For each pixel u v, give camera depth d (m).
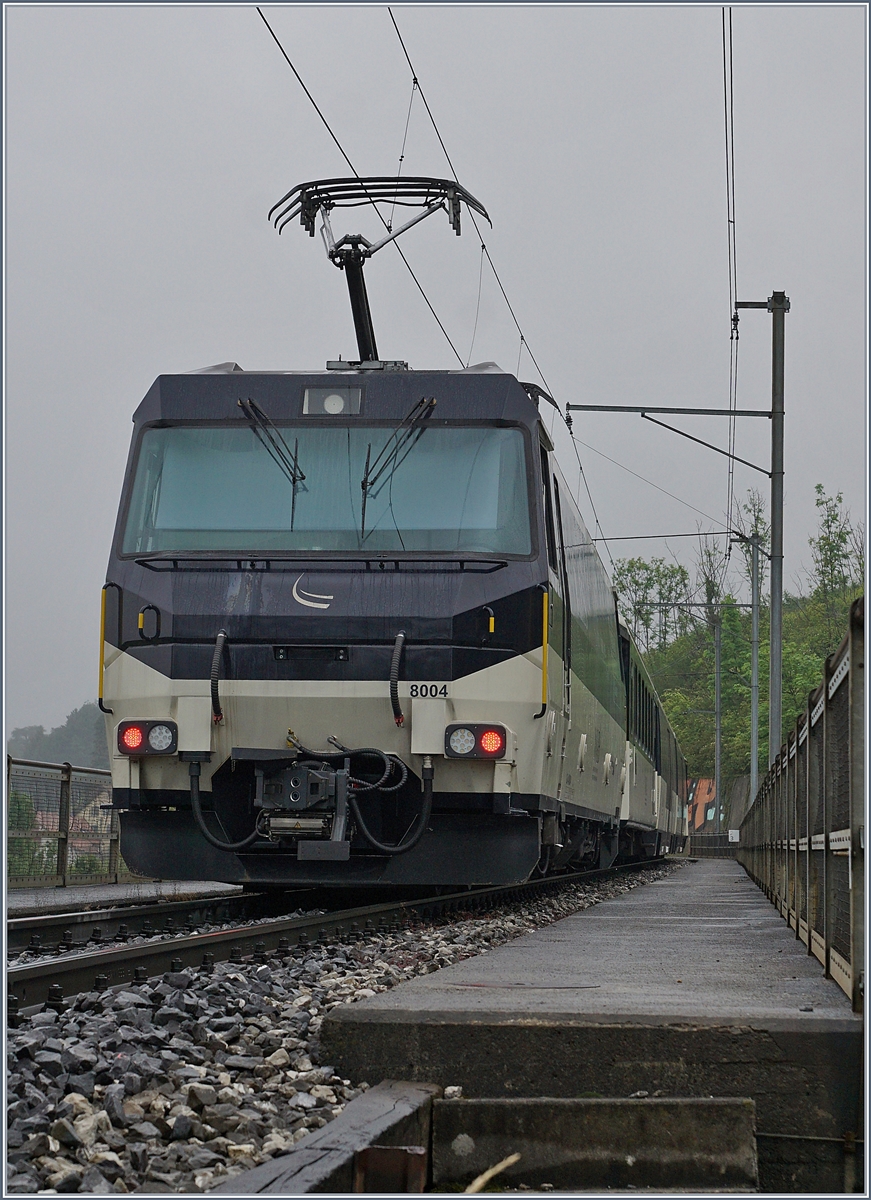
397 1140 10.27
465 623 23.89
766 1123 11.45
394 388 25.75
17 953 20.14
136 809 25.17
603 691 40.41
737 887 52.59
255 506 25.09
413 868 24.78
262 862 24.86
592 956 18.62
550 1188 10.86
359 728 23.80
